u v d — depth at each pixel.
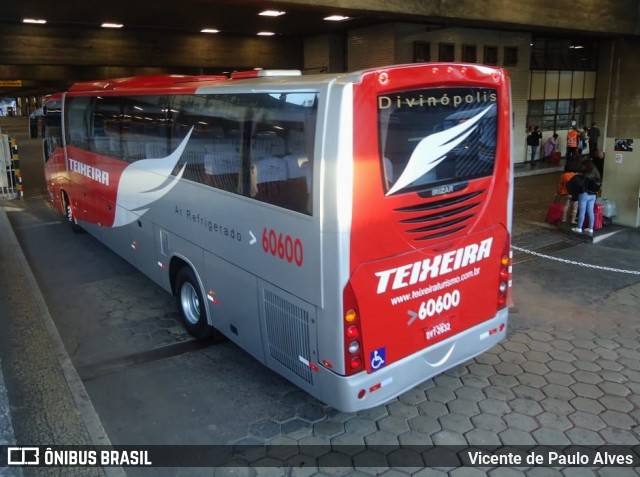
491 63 19.52
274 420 4.84
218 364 5.85
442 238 4.41
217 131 5.20
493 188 4.77
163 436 4.62
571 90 23.50
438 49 17.84
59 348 5.97
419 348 4.46
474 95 4.48
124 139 7.71
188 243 6.09
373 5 10.27
